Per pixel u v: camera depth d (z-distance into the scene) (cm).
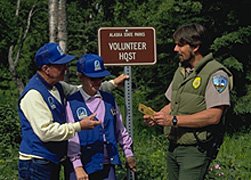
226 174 911
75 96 590
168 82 1670
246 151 1259
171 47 1645
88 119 556
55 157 556
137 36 668
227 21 1614
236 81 1609
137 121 1606
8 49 2125
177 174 614
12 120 1255
